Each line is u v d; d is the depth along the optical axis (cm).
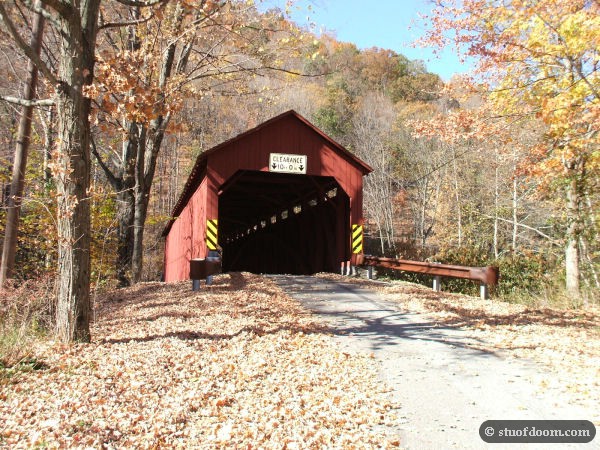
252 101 4488
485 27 1211
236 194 2231
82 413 436
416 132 1359
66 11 654
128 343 684
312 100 4856
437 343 738
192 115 3962
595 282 1447
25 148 1057
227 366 588
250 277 1452
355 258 1645
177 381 535
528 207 2322
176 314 882
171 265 2494
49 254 1450
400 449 396
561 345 718
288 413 466
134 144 1642
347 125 4362
